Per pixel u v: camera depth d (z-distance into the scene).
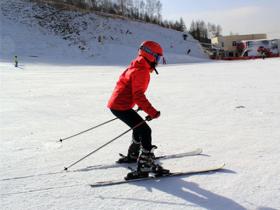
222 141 5.74
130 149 4.74
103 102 10.51
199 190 3.83
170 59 46.09
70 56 45.16
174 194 3.75
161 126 7.02
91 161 4.90
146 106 3.96
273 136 5.95
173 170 4.43
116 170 4.54
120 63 41.72
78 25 54.38
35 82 17.70
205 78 18.31
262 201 3.51
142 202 3.57
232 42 69.50
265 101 9.79
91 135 6.41
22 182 4.14
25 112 9.05
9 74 23.44
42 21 52.41
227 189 3.82
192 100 10.50
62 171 4.50
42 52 44.69
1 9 52.31
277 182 3.95
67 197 3.73
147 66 4.00
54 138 6.24
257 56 55.78
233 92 12.09
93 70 27.48
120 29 58.53
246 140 5.75
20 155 5.22
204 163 4.66
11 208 3.48
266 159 4.74
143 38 59.25
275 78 16.61
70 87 15.07
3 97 12.12
